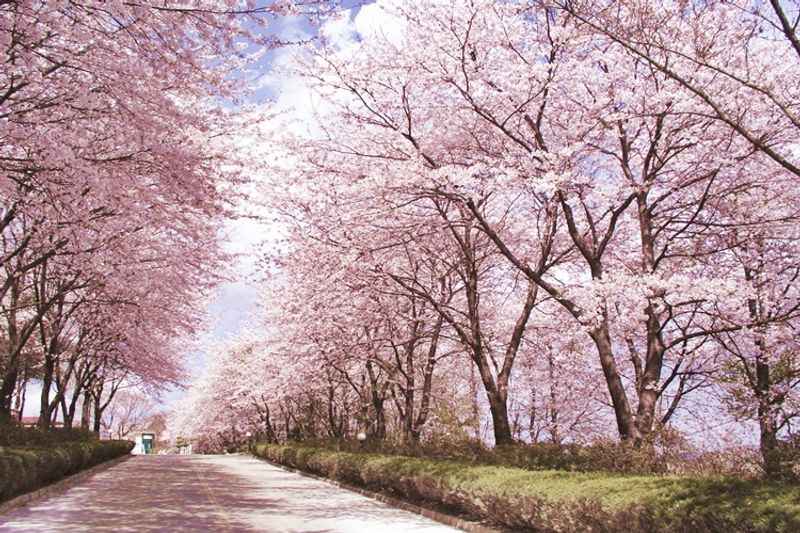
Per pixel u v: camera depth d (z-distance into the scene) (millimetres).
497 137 14266
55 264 18859
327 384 28578
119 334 25969
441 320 18891
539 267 15750
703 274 14758
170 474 24641
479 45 13312
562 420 21375
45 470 15430
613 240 16359
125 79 9812
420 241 16203
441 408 21000
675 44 11742
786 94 12211
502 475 10836
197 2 9555
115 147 12164
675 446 10633
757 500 5992
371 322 19922
